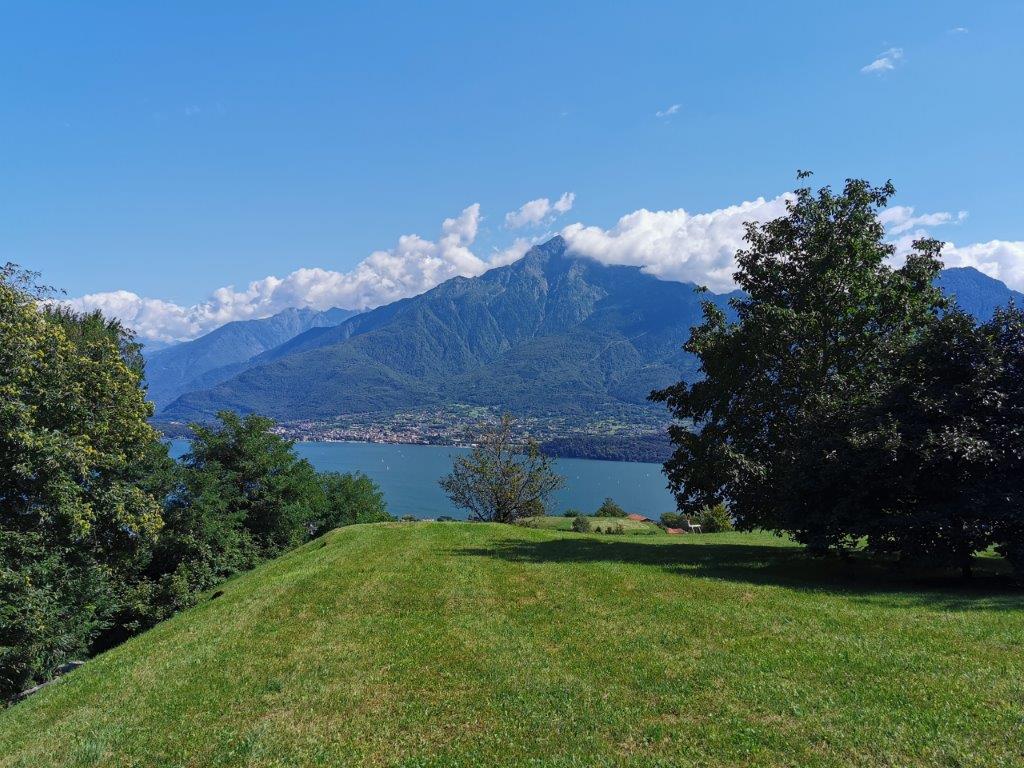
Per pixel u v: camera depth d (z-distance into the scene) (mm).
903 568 15703
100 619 29562
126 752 7355
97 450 22125
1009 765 5438
